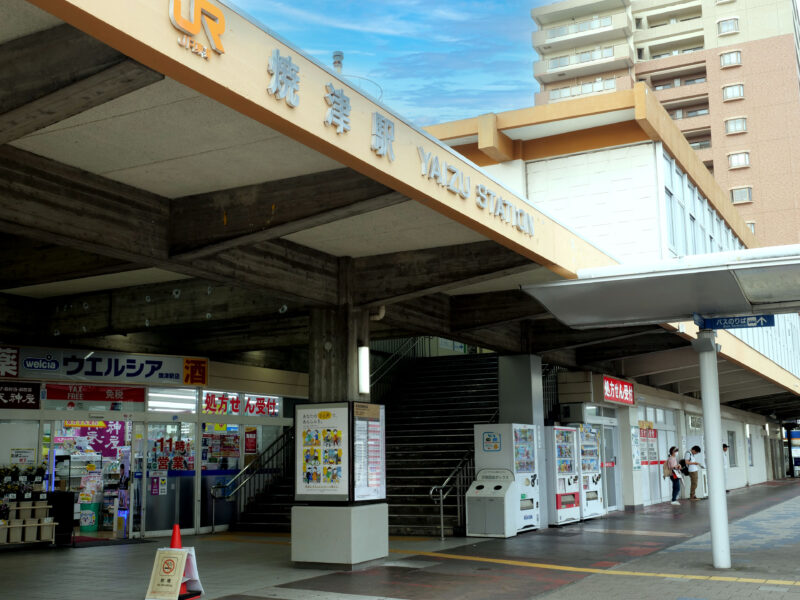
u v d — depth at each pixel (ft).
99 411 47.37
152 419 49.55
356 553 34.40
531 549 40.63
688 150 63.87
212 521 51.67
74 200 24.13
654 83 230.89
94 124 21.06
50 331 43.37
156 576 27.55
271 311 37.52
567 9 236.02
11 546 42.86
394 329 50.37
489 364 72.90
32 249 31.12
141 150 22.95
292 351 60.13
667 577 31.94
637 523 53.93
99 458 48.14
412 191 23.90
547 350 51.90
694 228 65.00
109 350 47.96
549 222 33.76
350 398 35.76
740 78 212.02
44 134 21.65
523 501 48.08
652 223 56.44
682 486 81.05
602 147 58.49
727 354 60.95
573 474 54.54
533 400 51.13
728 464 101.24
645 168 57.16
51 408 45.57
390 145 22.71
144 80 15.92
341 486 34.88
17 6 15.19
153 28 15.05
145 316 40.29
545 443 52.54
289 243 33.53
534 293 36.22
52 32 16.01
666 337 57.77
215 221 26.53
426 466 55.67
